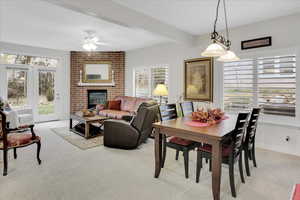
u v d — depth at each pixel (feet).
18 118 15.33
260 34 11.91
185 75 15.93
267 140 11.89
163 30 12.07
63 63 20.95
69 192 6.93
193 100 15.47
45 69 20.17
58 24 12.17
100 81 21.44
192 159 10.24
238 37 12.85
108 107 19.31
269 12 10.44
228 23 12.17
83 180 7.84
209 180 7.96
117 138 11.66
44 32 13.88
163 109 9.86
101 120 14.46
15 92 18.34
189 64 15.64
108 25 12.36
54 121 20.35
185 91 15.99
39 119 19.98
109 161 9.85
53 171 8.61
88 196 6.70
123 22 9.64
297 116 10.74
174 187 7.39
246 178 8.16
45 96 20.34
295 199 4.19
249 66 12.50
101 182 7.70
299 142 10.74
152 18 11.24
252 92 12.41
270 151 11.51
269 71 11.68
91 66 21.42
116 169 8.91
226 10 10.16
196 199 6.63
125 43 17.62
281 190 7.22
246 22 12.01
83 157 10.34
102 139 13.71
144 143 13.05
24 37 15.30
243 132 7.41
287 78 11.04
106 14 8.85
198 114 8.29
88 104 21.70
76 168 8.96
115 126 11.67
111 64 21.45
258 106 12.17
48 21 11.64
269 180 7.98
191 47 15.46
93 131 15.24
